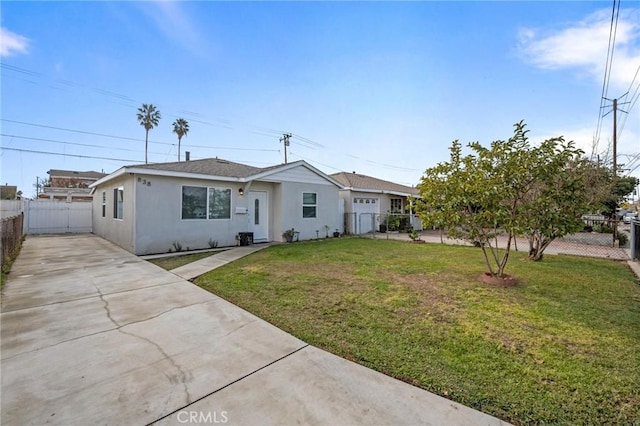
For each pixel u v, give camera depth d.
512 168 4.86
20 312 3.88
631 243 8.06
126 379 2.37
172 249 9.12
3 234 6.39
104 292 4.81
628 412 2.01
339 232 14.36
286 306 4.14
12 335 3.18
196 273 6.14
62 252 8.77
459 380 2.37
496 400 2.12
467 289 4.98
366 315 3.81
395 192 17.48
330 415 1.95
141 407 2.04
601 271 6.45
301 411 1.99
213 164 11.95
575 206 5.18
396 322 3.58
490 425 1.87
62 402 2.09
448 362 2.65
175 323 3.54
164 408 2.03
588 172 11.96
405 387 2.27
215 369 2.53
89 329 3.36
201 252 8.98
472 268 6.67
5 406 2.03
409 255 8.49
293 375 2.43
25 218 14.15
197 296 4.61
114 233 10.78
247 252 8.96
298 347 2.94
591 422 1.92
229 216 10.49
